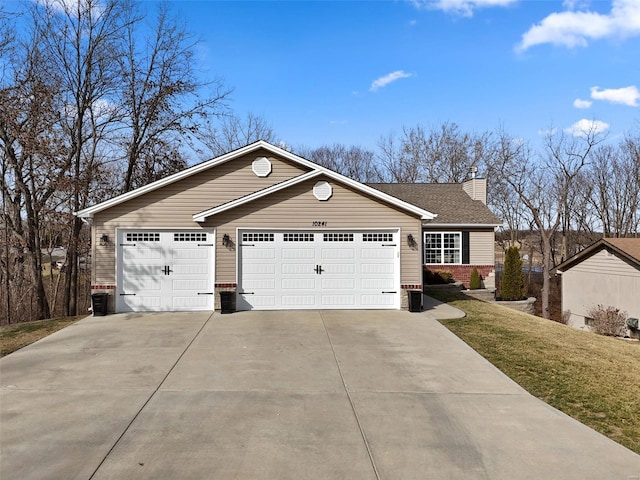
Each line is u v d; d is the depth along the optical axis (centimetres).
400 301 1361
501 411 636
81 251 2145
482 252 2172
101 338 1031
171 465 474
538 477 460
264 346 962
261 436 545
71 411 616
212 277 1341
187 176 1370
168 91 2281
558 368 840
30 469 462
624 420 617
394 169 4516
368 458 495
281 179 1448
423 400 672
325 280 1356
